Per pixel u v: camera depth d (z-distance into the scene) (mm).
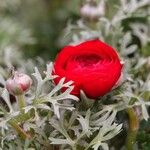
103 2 525
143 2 525
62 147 375
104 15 538
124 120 412
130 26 530
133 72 444
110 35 489
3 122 358
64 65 365
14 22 792
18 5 829
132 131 393
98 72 352
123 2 524
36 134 377
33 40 784
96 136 365
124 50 458
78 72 355
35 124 373
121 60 418
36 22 847
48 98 366
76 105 377
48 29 829
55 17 838
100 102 383
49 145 378
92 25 522
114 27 496
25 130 375
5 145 387
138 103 389
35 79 402
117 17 508
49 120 374
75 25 581
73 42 521
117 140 415
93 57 368
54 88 365
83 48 365
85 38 506
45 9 864
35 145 378
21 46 760
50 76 370
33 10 866
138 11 533
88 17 517
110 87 359
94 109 381
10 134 380
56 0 852
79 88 359
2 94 378
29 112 374
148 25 532
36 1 871
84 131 364
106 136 363
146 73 458
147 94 412
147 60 459
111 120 367
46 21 843
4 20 769
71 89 357
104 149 357
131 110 388
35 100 368
